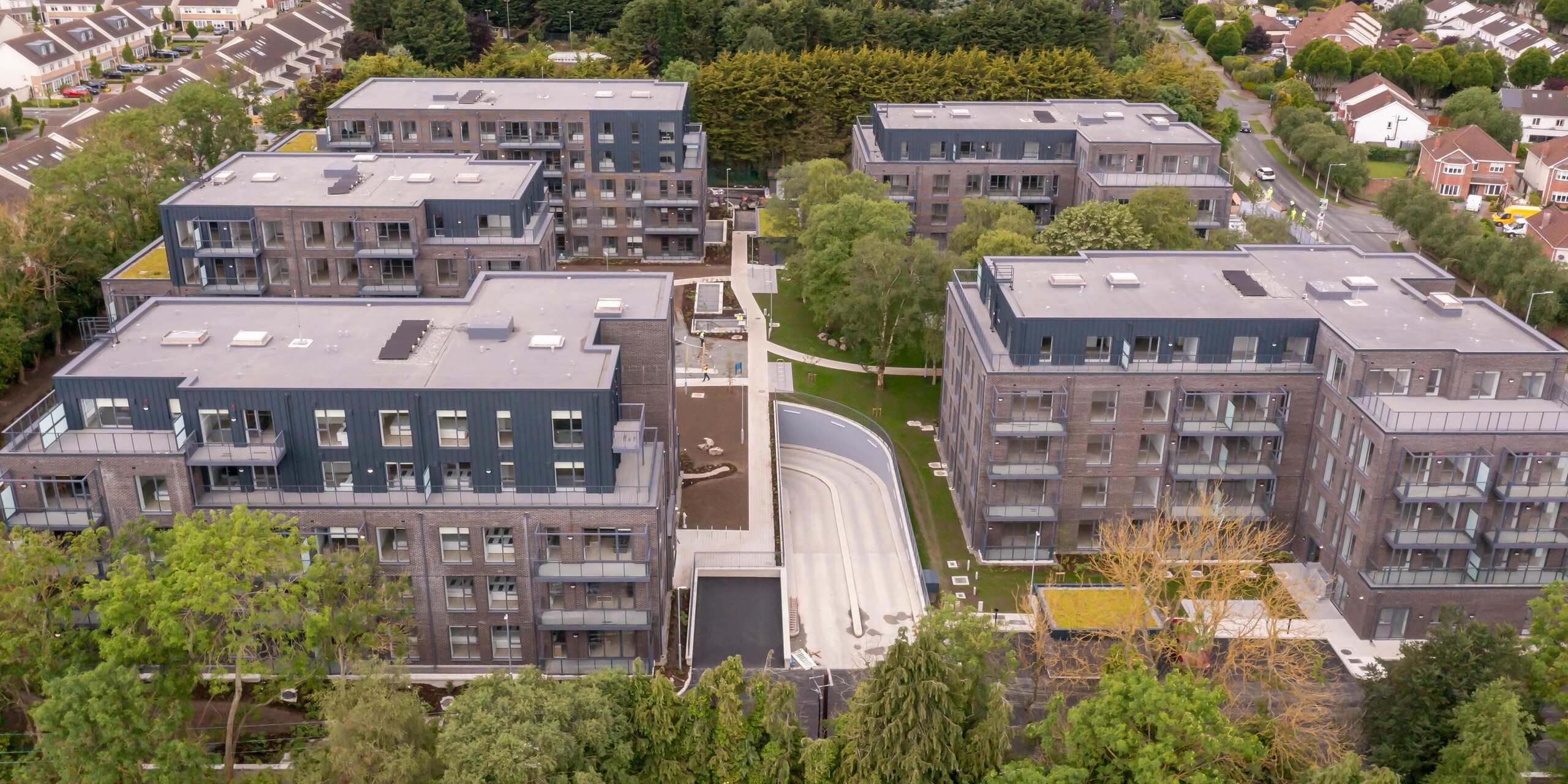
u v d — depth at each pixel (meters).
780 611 85.44
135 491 71.44
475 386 72.06
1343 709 74.56
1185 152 138.00
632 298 87.69
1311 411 87.81
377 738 55.12
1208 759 57.84
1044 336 86.62
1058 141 144.88
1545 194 187.38
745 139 171.62
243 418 71.81
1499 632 64.62
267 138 181.38
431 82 149.50
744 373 118.25
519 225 109.75
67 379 72.25
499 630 75.62
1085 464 89.06
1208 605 82.44
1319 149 187.12
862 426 108.62
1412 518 81.12
